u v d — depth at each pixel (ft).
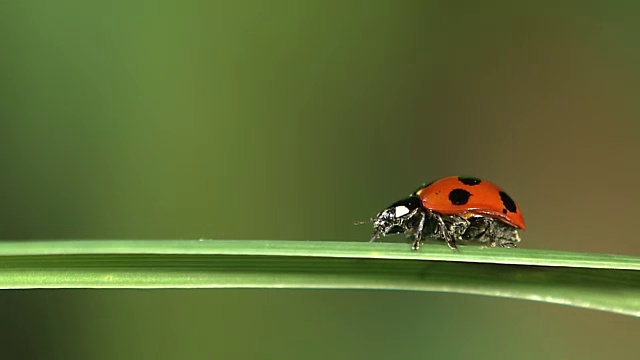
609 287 0.30
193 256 0.29
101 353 0.42
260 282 0.29
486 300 0.43
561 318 0.43
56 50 0.45
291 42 0.48
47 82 0.44
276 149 0.47
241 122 0.47
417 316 0.43
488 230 0.34
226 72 0.47
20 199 0.44
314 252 0.28
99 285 0.29
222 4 0.47
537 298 0.30
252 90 0.47
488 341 0.43
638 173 0.47
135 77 0.46
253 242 0.28
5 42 0.44
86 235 0.44
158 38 0.46
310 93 0.48
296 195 0.47
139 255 0.29
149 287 0.29
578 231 0.48
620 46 0.48
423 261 0.30
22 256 0.29
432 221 0.34
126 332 0.42
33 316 0.41
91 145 0.45
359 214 0.48
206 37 0.47
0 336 0.41
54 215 0.44
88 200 0.44
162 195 0.45
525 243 0.48
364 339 0.43
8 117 0.44
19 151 0.44
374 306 0.43
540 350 0.43
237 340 0.42
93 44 0.45
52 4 0.45
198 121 0.46
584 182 0.48
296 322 0.43
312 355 0.43
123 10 0.46
